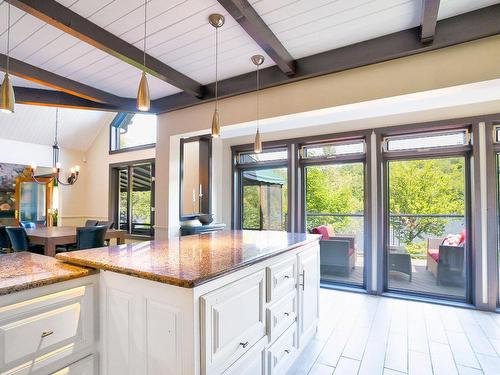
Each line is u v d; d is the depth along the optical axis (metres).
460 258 3.65
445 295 3.70
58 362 1.38
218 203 5.11
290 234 2.91
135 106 3.88
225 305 1.41
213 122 2.54
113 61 2.83
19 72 2.79
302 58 2.82
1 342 1.19
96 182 6.98
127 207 6.42
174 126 3.89
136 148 6.23
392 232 4.00
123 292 1.46
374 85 2.62
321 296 3.85
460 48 2.30
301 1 2.00
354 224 4.23
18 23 2.21
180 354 1.26
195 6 2.04
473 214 3.44
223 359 1.37
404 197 3.93
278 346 1.92
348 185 4.28
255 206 5.08
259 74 3.09
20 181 7.02
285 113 3.05
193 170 4.83
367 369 2.20
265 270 1.81
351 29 2.35
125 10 2.08
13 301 1.24
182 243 2.29
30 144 6.33
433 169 3.78
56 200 6.88
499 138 3.36
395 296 3.78
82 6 2.03
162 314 1.32
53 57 2.74
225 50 2.69
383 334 2.76
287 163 4.63
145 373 1.37
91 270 1.54
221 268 1.41
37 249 4.32
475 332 2.80
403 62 2.51
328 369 2.19
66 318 1.42
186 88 3.23
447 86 2.34
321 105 2.85
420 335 2.74
